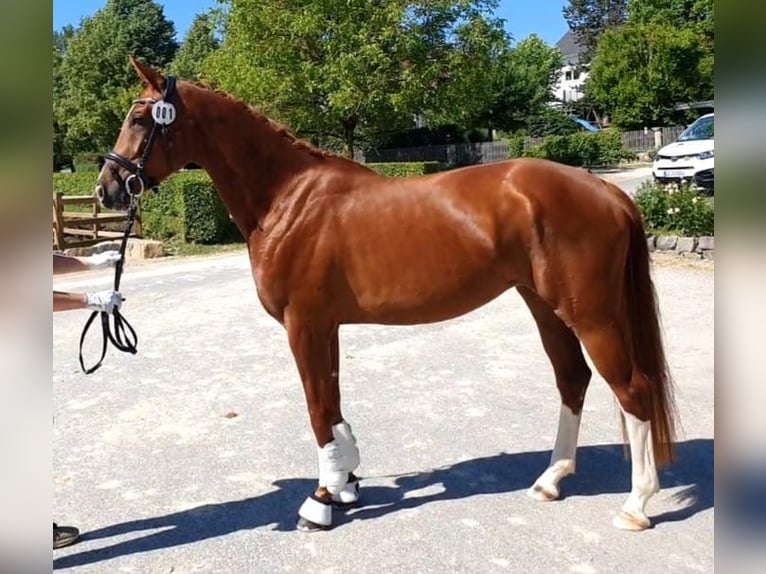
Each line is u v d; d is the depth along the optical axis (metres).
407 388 5.04
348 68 15.04
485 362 5.60
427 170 16.98
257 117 3.11
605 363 2.96
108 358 6.05
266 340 6.48
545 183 2.91
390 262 2.99
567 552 2.89
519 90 33.94
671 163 13.41
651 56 30.08
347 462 3.26
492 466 3.76
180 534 3.17
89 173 16.88
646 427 2.99
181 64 36.41
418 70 15.96
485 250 2.93
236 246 13.18
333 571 2.83
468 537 3.05
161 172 3.07
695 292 7.61
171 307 8.00
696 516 3.15
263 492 3.56
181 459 3.98
